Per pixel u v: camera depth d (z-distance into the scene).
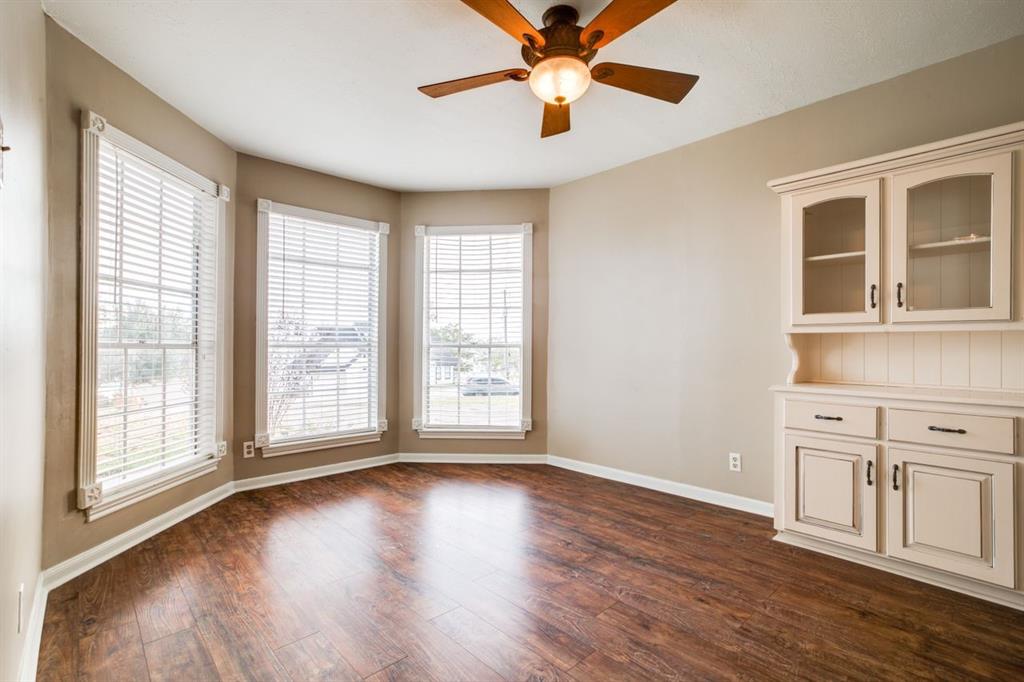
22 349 1.55
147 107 2.64
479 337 4.34
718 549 2.50
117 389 2.49
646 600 2.01
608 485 3.65
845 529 2.33
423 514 3.02
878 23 2.10
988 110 2.28
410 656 1.65
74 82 2.22
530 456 4.30
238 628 1.80
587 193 3.99
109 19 2.09
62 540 2.15
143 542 2.57
